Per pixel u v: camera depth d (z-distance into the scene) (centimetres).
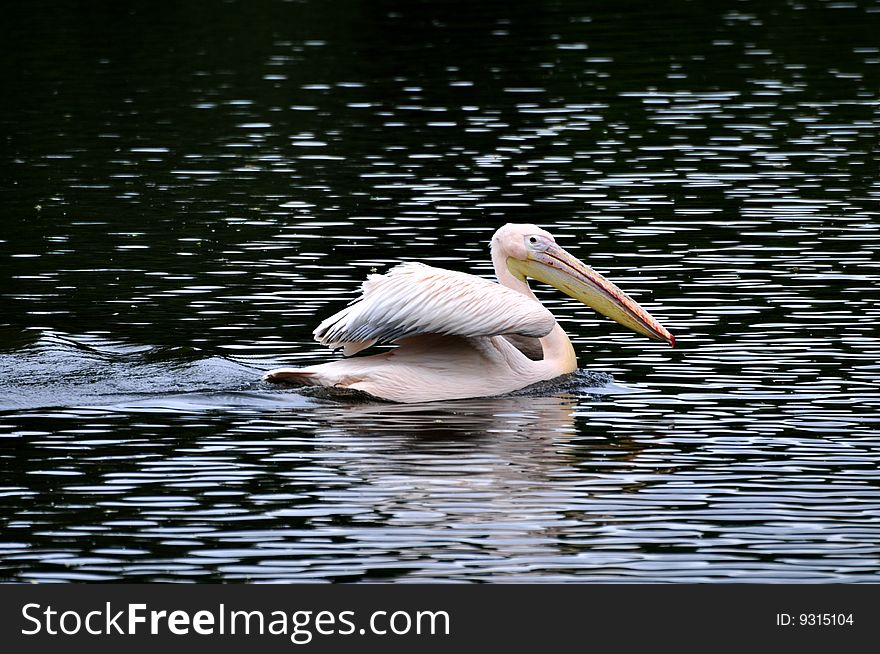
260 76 3438
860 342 1507
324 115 3011
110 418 1266
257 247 1981
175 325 1595
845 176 2395
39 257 1928
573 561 958
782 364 1441
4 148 2717
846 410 1288
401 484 1102
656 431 1241
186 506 1054
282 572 943
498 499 1070
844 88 3167
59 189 2380
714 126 2831
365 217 2164
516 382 1383
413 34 3975
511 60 3566
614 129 2831
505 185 2380
